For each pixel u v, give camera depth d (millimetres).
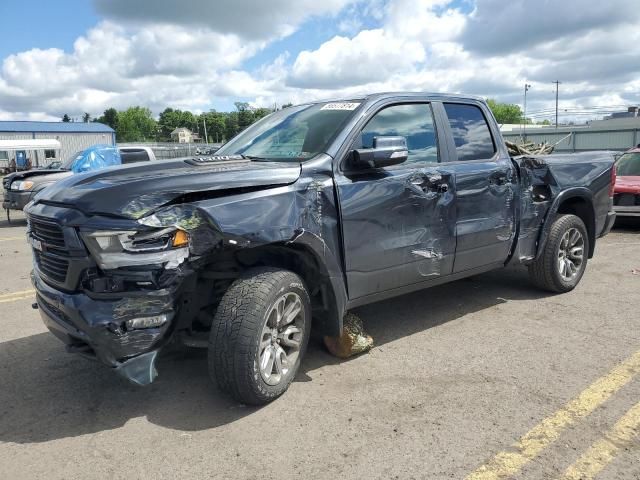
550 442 3018
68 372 4109
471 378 3848
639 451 2912
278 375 3514
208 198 3209
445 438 3086
